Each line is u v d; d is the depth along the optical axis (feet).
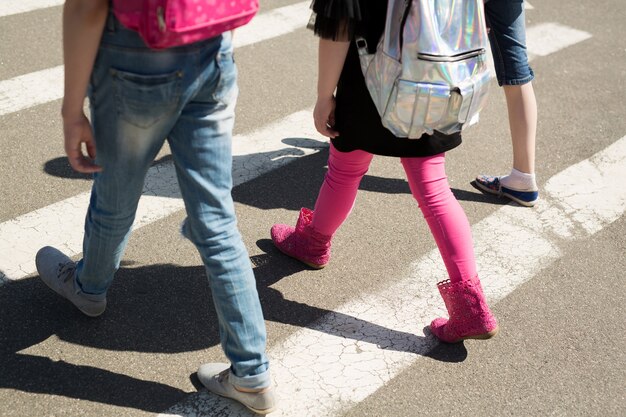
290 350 10.69
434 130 9.61
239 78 17.76
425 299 11.83
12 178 13.76
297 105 16.98
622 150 16.35
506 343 11.07
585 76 19.30
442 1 8.87
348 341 10.92
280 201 13.93
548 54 20.20
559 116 17.48
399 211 13.85
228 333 9.05
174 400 9.72
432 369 10.53
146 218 13.05
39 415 9.36
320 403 9.86
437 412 9.89
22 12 19.63
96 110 7.98
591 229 13.80
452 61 9.03
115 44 7.45
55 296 11.15
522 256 12.98
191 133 8.22
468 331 10.44
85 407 9.52
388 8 8.87
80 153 8.11
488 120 17.15
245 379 9.18
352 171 11.00
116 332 10.67
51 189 13.57
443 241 10.17
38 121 15.40
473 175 15.21
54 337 10.48
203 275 11.88
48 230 12.55
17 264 11.71
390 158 15.47
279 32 19.89
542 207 14.37
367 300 11.73
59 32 18.86
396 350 10.81
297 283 11.94
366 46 9.18
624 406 10.18
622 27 22.02
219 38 7.89
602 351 11.06
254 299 8.95
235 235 8.75
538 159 15.84
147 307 11.16
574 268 12.75
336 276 12.17
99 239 9.35
